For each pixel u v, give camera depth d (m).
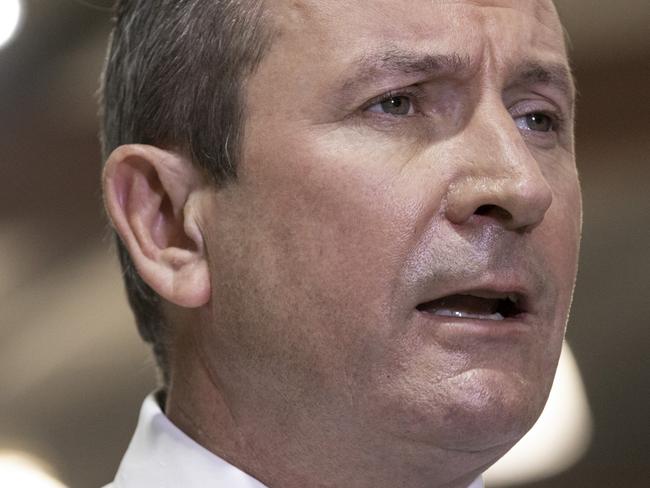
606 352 12.84
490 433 4.16
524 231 4.22
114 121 4.96
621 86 12.04
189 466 4.55
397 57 4.23
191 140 4.52
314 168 4.23
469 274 4.12
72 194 11.95
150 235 4.60
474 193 4.12
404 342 4.15
